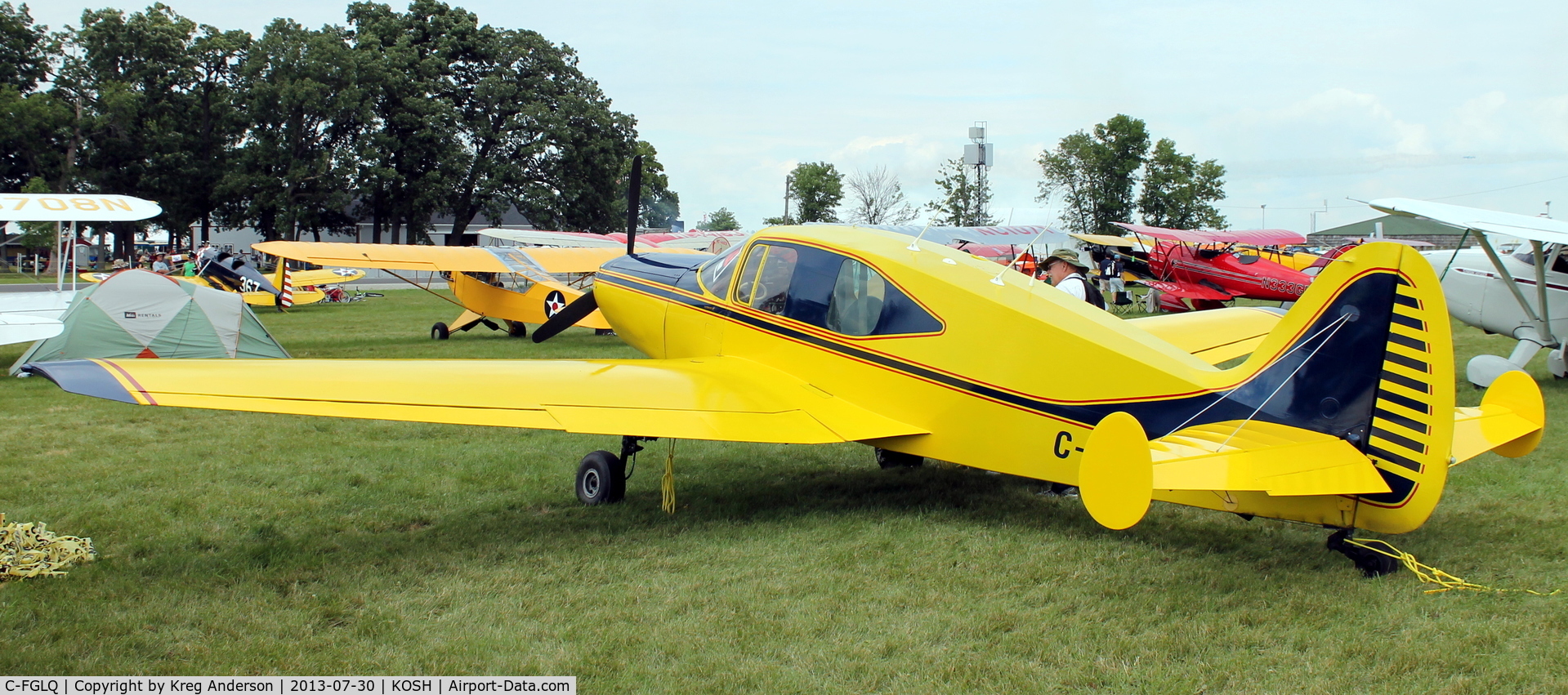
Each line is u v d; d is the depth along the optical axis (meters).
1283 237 25.80
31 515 5.51
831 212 42.09
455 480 6.47
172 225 53.38
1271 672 3.26
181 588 4.29
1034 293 5.08
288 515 5.59
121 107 50.81
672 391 5.34
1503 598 3.84
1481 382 9.82
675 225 74.75
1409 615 3.69
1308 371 4.03
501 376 5.09
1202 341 7.11
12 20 56.00
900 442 5.50
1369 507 3.94
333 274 31.17
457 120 53.94
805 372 5.82
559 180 56.97
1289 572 4.23
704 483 6.45
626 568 4.57
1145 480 3.49
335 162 51.44
